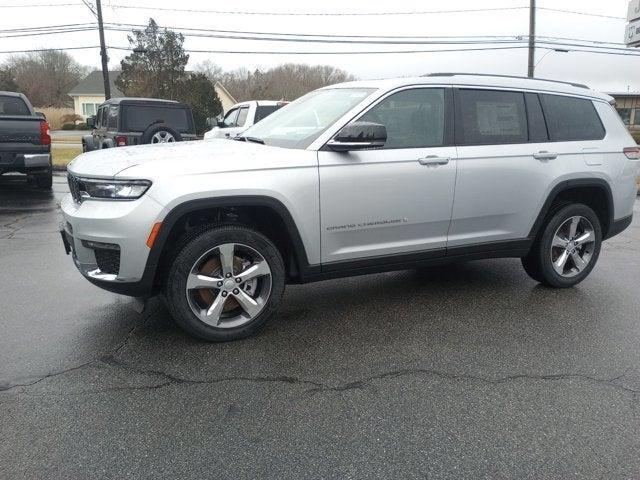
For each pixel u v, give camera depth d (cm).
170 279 359
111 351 365
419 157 417
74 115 5541
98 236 344
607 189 511
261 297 391
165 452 261
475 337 398
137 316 427
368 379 334
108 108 1332
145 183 341
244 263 386
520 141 469
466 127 445
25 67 7344
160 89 3456
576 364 358
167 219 343
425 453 264
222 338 379
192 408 298
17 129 976
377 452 264
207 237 361
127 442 268
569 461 260
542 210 480
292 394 315
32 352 362
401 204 416
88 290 488
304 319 429
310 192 382
